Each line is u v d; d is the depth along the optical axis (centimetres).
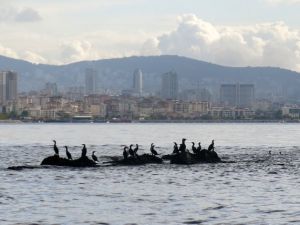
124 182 9144
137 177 9788
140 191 8175
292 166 11688
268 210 6656
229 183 9038
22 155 15262
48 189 8344
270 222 5991
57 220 6091
